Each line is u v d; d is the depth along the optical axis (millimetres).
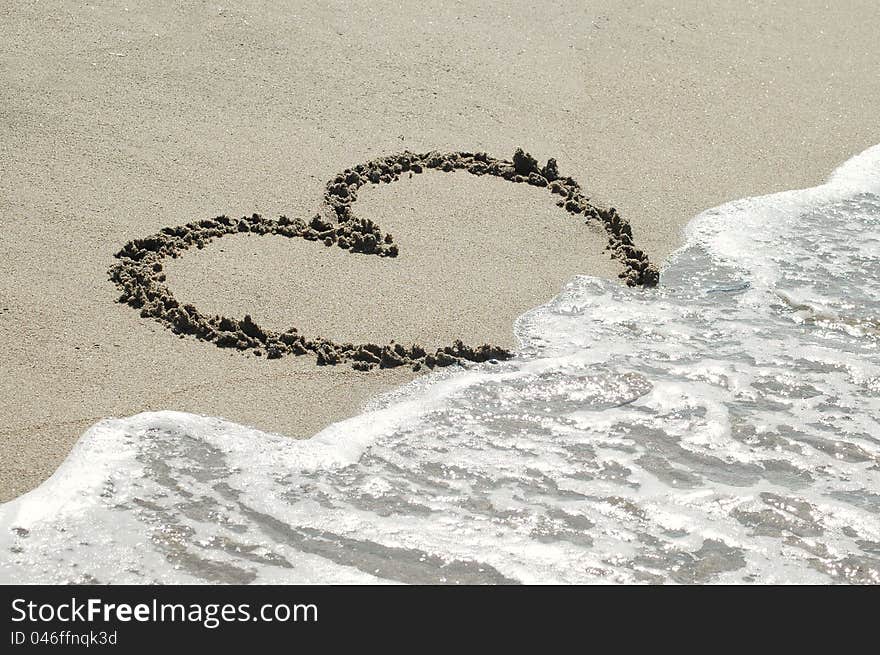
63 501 4762
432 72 9141
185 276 6520
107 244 6734
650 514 4918
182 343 5941
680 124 8836
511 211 7539
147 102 8320
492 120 8586
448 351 6023
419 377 5832
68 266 6488
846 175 8312
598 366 5969
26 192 7160
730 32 10414
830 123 9086
